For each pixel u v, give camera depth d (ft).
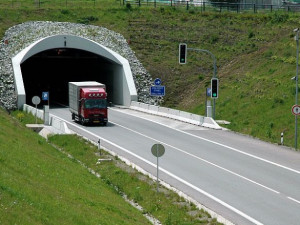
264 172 118.01
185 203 93.04
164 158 132.16
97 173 118.62
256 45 250.98
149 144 150.20
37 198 67.82
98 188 100.07
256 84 207.10
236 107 196.03
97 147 140.87
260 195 99.19
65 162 119.03
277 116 174.91
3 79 230.27
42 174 89.86
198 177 113.09
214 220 81.87
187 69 249.14
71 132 159.12
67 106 247.29
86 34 265.13
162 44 267.80
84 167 121.80
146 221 83.92
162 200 95.45
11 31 271.49
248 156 135.03
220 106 203.92
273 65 219.00
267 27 266.36
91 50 245.65
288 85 194.29
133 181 107.76
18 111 216.33
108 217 75.72
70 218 65.57
